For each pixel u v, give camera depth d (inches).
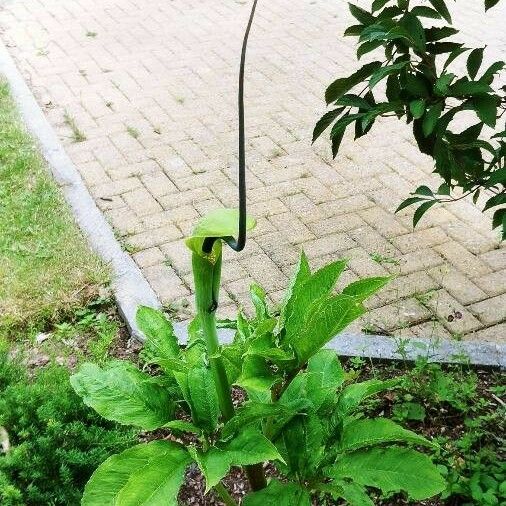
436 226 177.9
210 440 82.6
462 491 107.6
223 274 164.6
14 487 93.7
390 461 77.6
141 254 172.1
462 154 105.3
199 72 261.3
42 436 99.3
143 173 204.2
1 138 215.3
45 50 280.8
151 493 72.5
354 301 72.2
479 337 145.2
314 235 177.2
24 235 175.3
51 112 236.2
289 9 316.5
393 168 203.5
